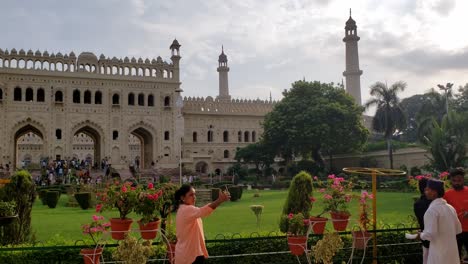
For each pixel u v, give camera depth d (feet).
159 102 183.42
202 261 21.90
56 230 56.24
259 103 220.23
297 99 163.32
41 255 28.04
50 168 144.66
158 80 183.42
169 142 183.83
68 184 126.00
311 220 29.76
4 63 162.61
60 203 100.32
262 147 168.96
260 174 181.68
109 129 174.60
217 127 208.85
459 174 26.30
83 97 172.14
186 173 171.63
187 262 21.30
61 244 31.19
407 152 158.40
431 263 22.11
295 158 189.47
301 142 155.63
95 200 91.09
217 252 29.68
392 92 149.89
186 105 203.62
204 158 195.62
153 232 27.81
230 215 69.97
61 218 70.64
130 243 24.02
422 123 138.21
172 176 164.35
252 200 100.99
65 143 168.04
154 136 181.78
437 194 22.35
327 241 25.59
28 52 165.99
